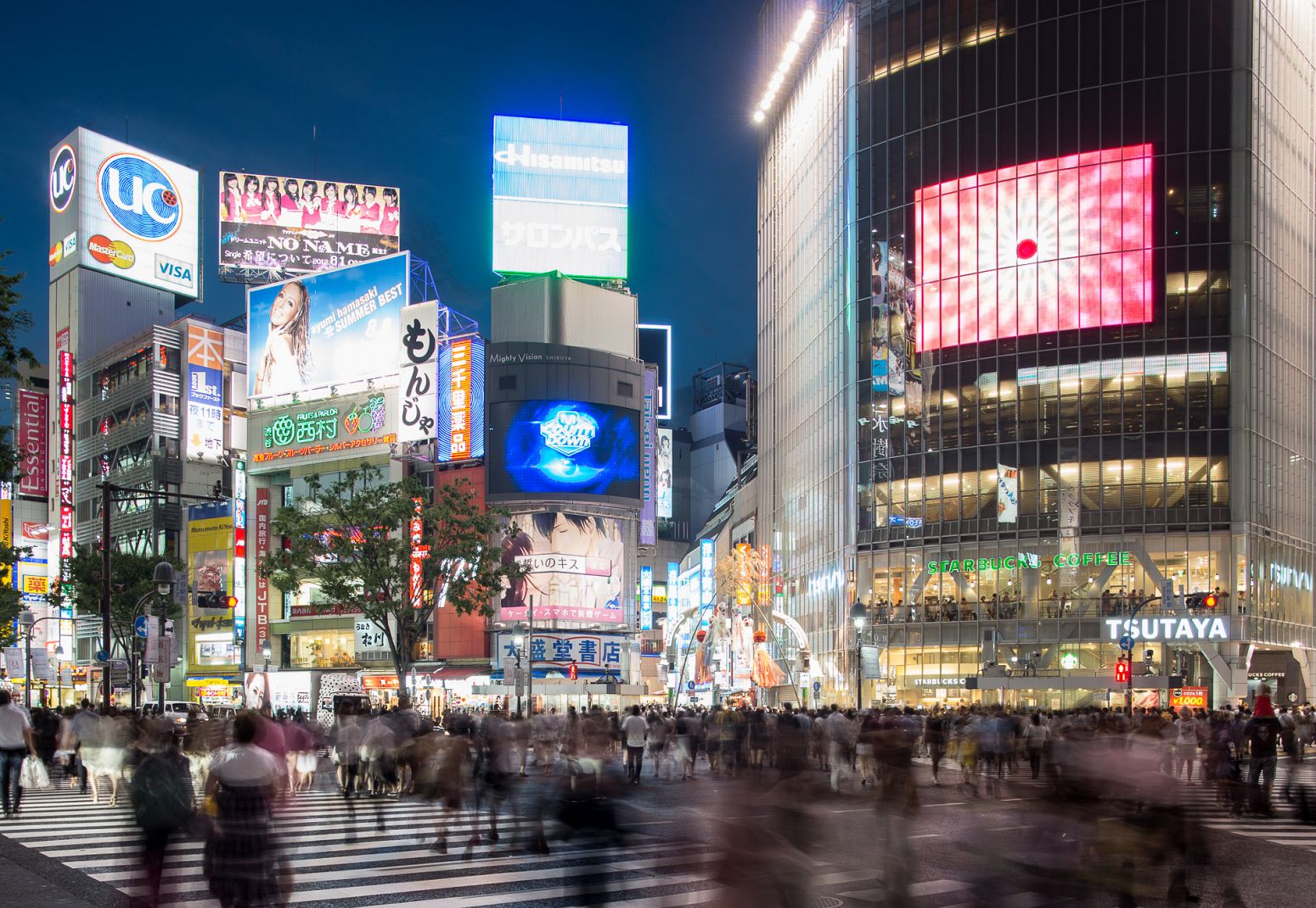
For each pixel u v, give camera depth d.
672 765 35.97
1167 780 12.93
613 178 93.56
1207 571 64.12
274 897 10.23
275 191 105.81
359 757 26.12
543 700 73.38
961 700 65.12
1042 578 67.56
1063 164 69.50
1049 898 14.04
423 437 81.25
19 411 119.94
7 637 72.25
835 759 29.89
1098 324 68.00
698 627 85.38
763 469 104.31
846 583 75.38
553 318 84.38
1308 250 74.00
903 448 73.88
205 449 100.44
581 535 77.56
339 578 51.09
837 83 82.69
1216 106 66.88
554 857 17.73
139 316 121.19
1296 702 59.75
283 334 90.81
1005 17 72.12
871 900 13.91
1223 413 65.31
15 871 16.31
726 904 12.20
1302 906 13.80
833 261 82.81
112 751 25.73
